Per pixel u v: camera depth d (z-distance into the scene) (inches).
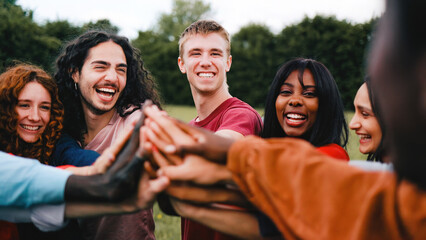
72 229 66.6
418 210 28.9
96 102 89.0
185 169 42.3
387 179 32.0
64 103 90.8
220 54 110.7
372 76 30.7
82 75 90.2
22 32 797.9
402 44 27.7
